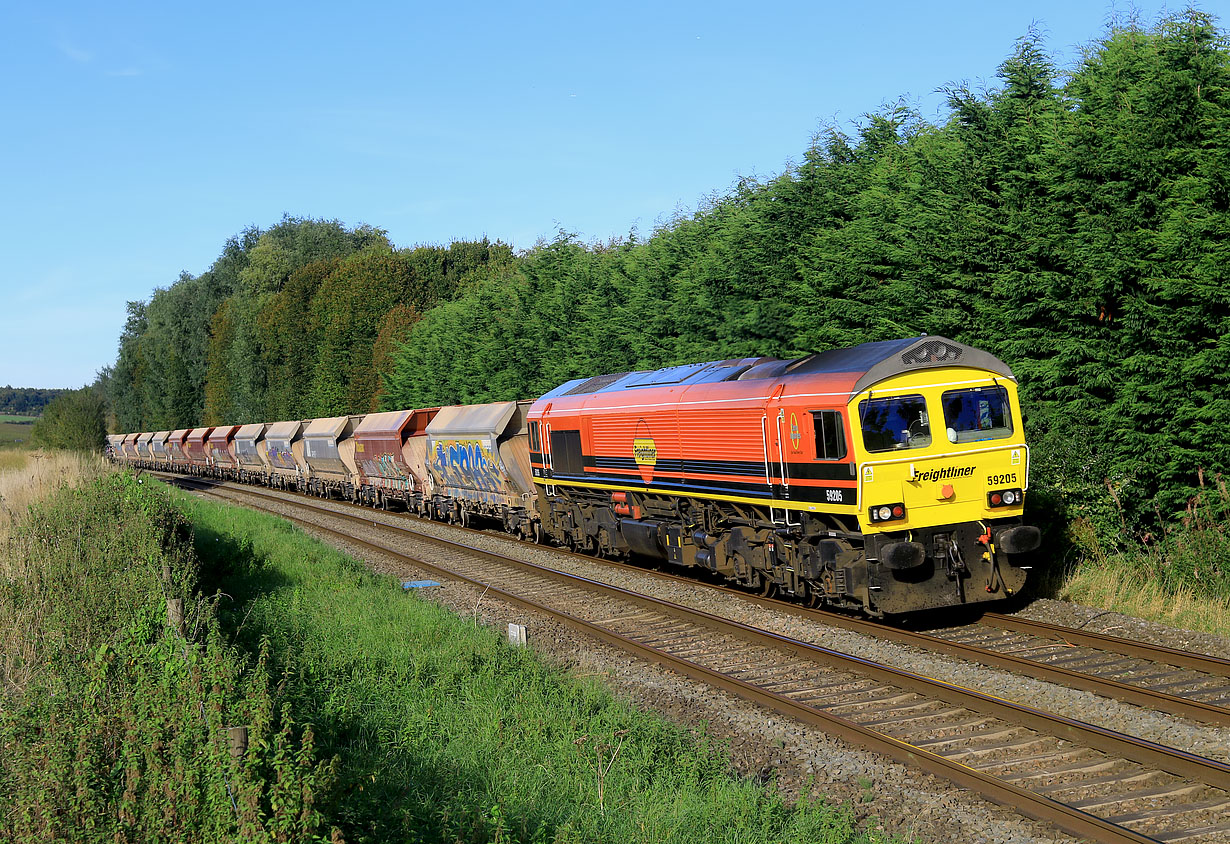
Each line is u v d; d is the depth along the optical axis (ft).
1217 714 26.48
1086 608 40.83
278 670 33.50
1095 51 53.42
